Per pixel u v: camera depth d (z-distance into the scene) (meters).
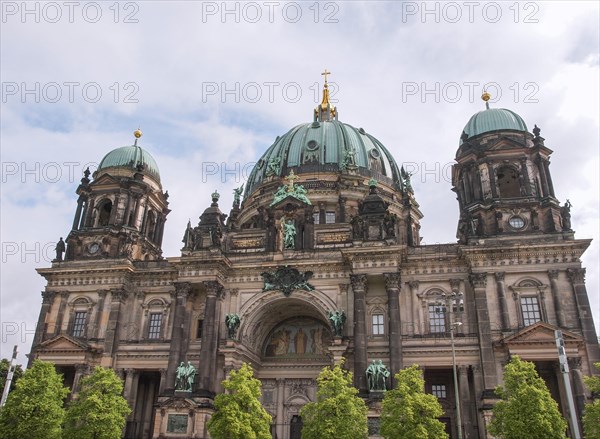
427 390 67.50
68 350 72.12
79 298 77.75
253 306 72.69
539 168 72.31
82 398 58.62
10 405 55.34
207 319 70.00
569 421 57.72
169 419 63.59
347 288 70.81
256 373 76.75
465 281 68.88
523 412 47.19
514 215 69.94
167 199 94.19
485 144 76.19
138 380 74.12
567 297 63.66
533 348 60.38
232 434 52.41
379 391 60.66
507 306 64.56
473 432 61.38
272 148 109.19
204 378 66.50
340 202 89.31
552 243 65.44
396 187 100.69
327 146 100.19
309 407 53.78
